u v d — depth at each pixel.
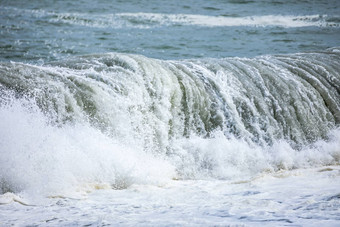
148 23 53.03
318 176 12.42
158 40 42.56
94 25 51.25
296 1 66.00
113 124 13.86
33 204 9.54
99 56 16.61
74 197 10.30
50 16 56.56
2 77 13.19
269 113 17.66
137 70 15.67
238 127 16.58
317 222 6.75
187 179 14.18
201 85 16.86
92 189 11.27
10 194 9.96
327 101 19.52
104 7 64.19
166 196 10.13
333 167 14.39
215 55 35.81
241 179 13.86
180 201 9.36
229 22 53.44
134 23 53.00
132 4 66.25
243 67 19.02
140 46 39.66
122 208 8.69
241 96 17.47
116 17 56.81
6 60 31.38
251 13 58.91
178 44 40.59
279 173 13.23
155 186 11.80
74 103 13.43
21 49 35.88
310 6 62.59
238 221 7.03
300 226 6.55
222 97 17.00
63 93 13.41
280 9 61.09
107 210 8.51
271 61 20.77
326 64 21.48
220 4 65.06
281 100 18.22
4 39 40.25
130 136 14.16
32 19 53.91
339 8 61.12
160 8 63.03
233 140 16.22
